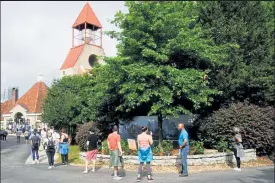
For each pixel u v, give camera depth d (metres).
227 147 16.14
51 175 12.62
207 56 15.55
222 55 16.33
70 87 29.41
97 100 18.72
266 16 22.02
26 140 33.94
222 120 16.33
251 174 12.21
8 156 21.53
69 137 27.67
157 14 14.92
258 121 16.30
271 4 25.05
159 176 11.81
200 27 17.77
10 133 50.69
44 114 28.30
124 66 14.15
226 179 10.98
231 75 17.75
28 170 14.41
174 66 16.23
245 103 17.61
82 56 45.47
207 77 17.59
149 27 14.70
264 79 17.44
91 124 20.31
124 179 11.26
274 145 16.92
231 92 18.34
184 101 16.91
